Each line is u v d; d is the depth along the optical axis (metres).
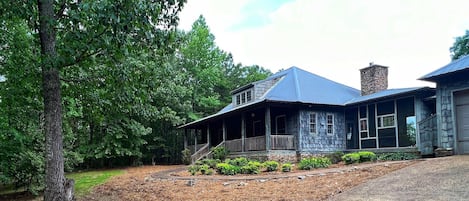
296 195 9.12
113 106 10.58
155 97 24.81
